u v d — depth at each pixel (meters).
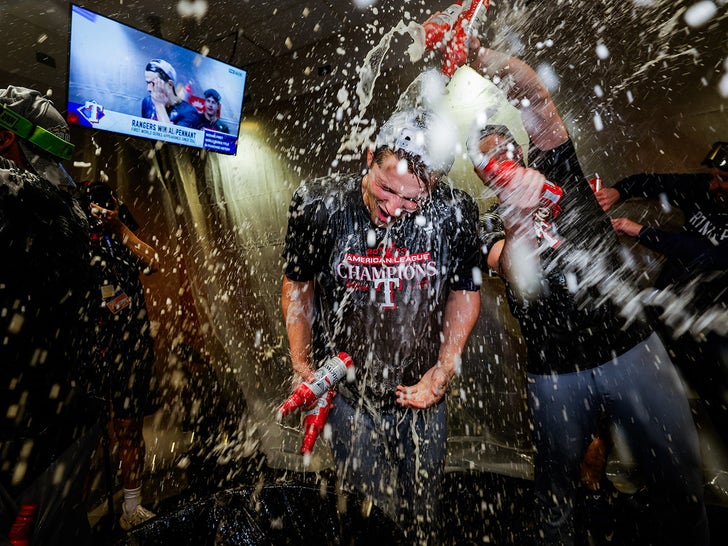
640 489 1.86
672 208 2.45
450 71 1.36
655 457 1.40
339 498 0.95
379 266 1.33
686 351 2.18
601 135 2.72
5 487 0.93
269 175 4.23
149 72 3.17
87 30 2.82
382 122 3.64
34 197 1.00
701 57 2.45
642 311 1.46
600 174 2.73
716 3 2.39
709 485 1.94
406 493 1.40
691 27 2.46
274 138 4.18
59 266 1.05
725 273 2.03
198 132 3.53
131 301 2.03
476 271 1.45
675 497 1.38
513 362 2.88
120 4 3.31
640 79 2.61
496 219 1.53
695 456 1.36
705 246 2.06
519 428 2.79
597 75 2.71
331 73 3.87
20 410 0.96
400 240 1.31
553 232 1.44
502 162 0.96
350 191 1.35
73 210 1.18
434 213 1.31
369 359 1.40
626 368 1.39
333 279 1.39
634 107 2.63
